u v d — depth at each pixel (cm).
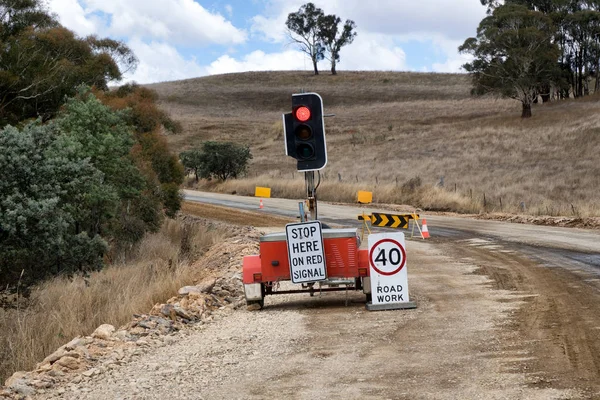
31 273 1460
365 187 4516
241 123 11025
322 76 16975
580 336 898
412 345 905
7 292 1433
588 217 2789
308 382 753
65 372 834
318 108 1136
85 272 1552
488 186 4219
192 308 1212
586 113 7544
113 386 770
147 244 2505
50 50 4453
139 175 2505
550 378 712
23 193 1346
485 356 823
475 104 10869
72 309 1245
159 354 922
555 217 2853
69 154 1570
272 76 17375
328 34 16700
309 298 1359
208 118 11756
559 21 9262
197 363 861
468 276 1562
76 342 945
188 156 6906
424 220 2595
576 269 1558
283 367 824
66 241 1467
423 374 759
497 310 1121
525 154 5484
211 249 2411
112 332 1041
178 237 2930
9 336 1090
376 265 1195
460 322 1039
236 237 2584
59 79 4212
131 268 1912
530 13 8025
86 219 2173
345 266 1223
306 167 1150
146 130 3500
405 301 1191
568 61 9606
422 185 4422
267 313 1209
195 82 16838
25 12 4712
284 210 4116
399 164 5800
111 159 2311
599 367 744
